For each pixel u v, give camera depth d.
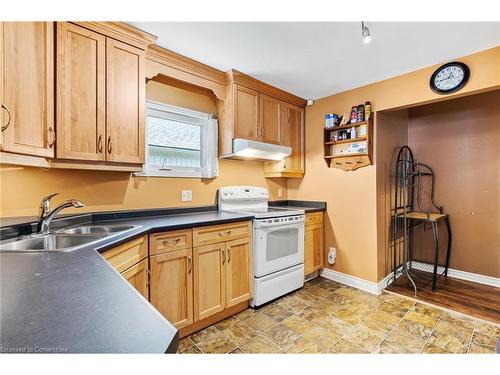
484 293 2.61
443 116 3.16
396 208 3.00
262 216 2.33
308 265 2.91
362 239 2.77
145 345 0.46
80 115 1.56
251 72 2.48
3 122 1.15
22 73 1.25
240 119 2.55
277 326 2.02
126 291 0.70
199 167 2.64
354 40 1.91
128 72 1.78
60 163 1.51
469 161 2.98
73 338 0.48
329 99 3.09
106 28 1.67
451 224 3.11
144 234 1.58
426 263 3.29
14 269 0.88
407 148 3.14
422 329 1.97
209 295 1.99
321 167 3.17
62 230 1.58
